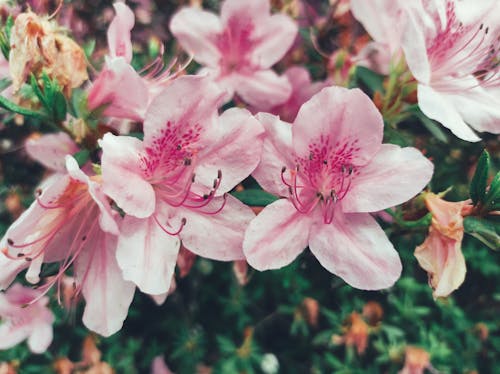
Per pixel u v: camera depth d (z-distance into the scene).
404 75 0.19
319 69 0.27
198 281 0.43
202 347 0.44
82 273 0.16
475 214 0.17
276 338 0.46
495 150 0.39
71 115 0.18
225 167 0.15
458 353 0.45
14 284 0.29
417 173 0.15
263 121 0.16
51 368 0.40
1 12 0.19
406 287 0.42
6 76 0.18
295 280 0.39
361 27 0.26
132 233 0.15
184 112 0.15
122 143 0.15
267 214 0.15
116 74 0.16
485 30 0.18
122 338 0.44
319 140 0.16
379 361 0.41
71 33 0.24
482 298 0.47
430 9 0.17
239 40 0.22
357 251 0.16
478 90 0.18
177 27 0.22
